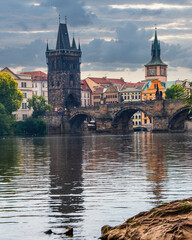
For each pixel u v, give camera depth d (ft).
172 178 155.84
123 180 152.76
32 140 525.75
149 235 74.08
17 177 165.07
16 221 97.76
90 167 197.16
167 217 78.02
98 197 121.90
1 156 270.67
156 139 492.95
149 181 149.18
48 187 140.05
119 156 257.34
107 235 80.79
